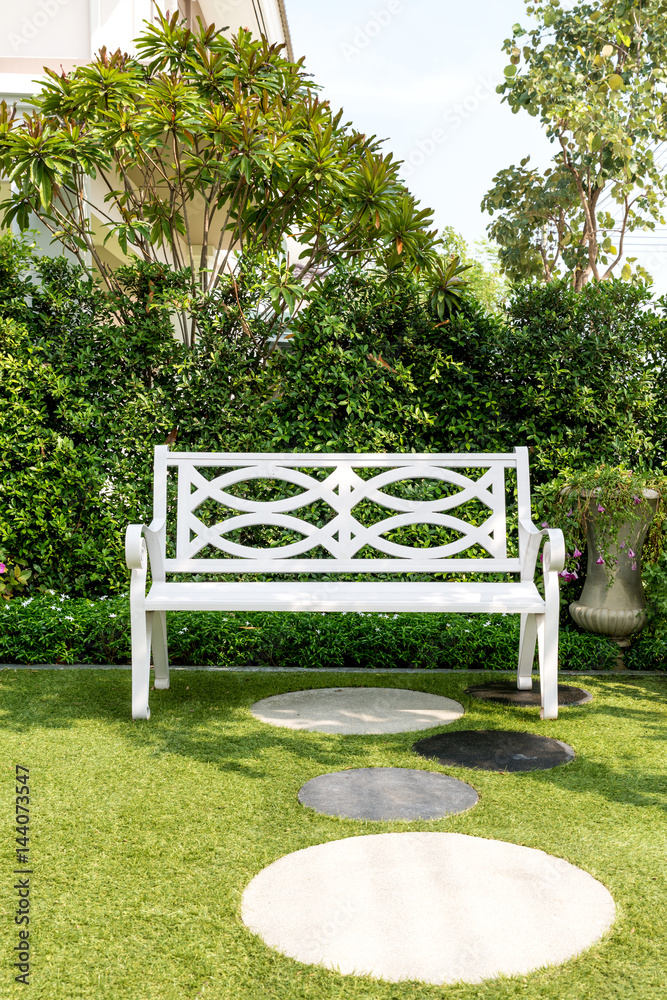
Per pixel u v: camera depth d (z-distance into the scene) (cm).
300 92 600
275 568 397
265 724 345
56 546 509
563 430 522
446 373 525
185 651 453
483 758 305
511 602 357
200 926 189
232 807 257
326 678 427
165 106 513
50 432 509
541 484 512
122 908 196
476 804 261
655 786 278
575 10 889
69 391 515
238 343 523
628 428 511
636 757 307
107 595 515
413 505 414
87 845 229
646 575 451
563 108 826
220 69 546
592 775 288
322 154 515
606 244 901
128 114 507
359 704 378
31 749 308
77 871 214
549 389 516
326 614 484
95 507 517
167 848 228
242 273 515
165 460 403
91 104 517
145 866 218
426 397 528
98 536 516
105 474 513
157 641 394
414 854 225
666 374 524
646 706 382
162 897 201
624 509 449
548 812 255
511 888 207
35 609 468
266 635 453
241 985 167
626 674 450
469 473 521
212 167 532
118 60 542
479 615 482
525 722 352
